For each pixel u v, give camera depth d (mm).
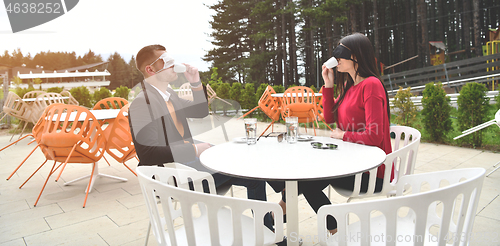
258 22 19172
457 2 18531
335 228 1487
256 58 18719
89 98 9094
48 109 2613
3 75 8211
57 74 11867
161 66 1488
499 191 2508
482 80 9891
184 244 1159
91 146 2533
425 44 16094
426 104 4699
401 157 1602
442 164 3426
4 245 1868
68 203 2586
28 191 2922
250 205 925
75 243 1880
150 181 1001
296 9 16453
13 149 5121
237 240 927
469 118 4246
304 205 2432
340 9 15898
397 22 22203
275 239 978
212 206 899
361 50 1773
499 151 3943
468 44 16047
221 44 20969
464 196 852
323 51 20750
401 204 799
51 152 2537
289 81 20781
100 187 3023
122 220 2223
